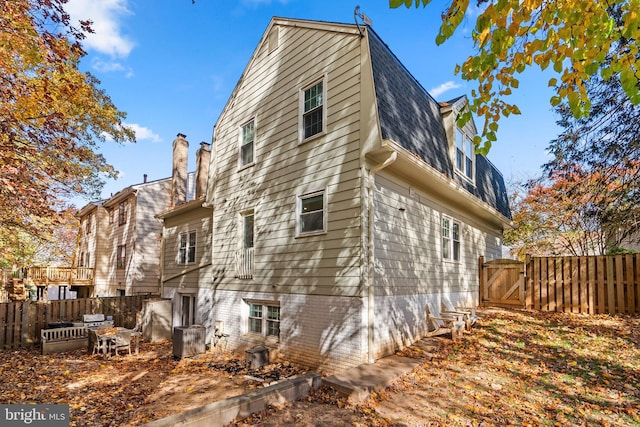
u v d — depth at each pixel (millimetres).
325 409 5336
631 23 2775
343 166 8031
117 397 6691
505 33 3096
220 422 4699
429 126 9742
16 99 6754
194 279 13500
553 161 10641
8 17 6113
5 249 15672
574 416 4836
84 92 8914
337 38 8633
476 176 12586
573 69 3242
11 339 12102
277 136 10125
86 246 28312
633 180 8688
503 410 5070
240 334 10578
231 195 11805
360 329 7211
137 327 14156
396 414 5105
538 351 7328
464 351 7645
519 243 21484
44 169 7188
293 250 9070
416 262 9195
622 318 9016
